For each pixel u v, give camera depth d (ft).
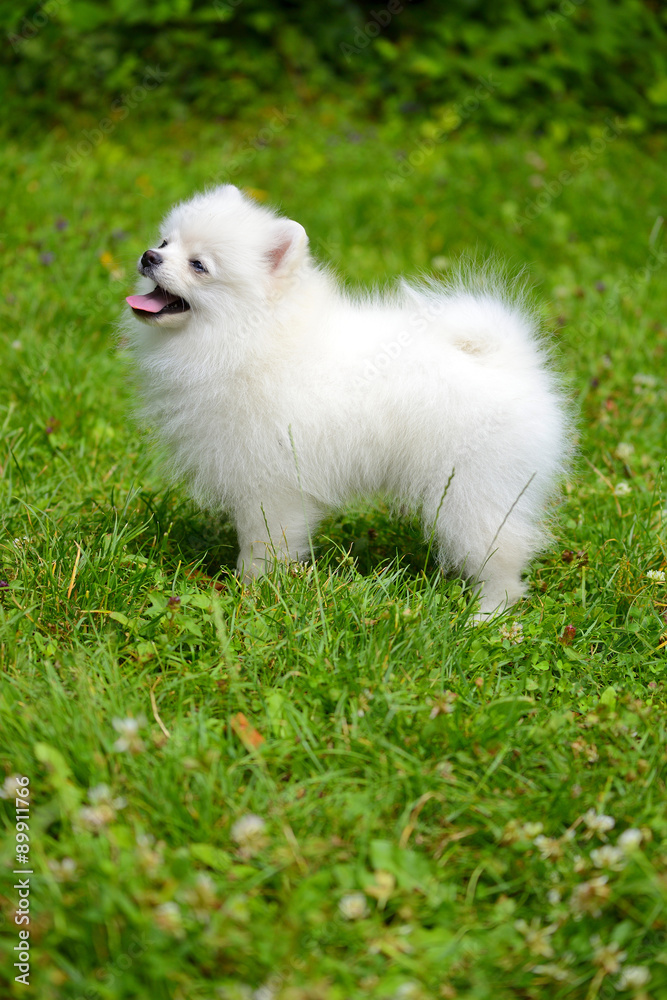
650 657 5.18
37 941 4.50
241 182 8.28
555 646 5.18
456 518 5.27
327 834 4.69
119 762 4.74
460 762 4.83
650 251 7.30
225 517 5.59
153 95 10.11
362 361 5.23
